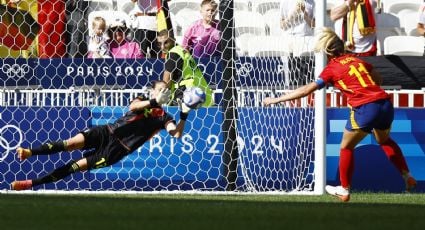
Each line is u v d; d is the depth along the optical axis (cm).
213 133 3894
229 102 3881
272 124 3953
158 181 3884
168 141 3884
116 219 2377
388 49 5078
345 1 4638
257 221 2348
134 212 2591
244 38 4625
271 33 4481
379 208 2897
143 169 3878
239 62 3966
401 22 5266
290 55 4175
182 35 5000
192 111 3881
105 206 2805
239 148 3888
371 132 3594
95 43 4272
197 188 3891
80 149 3616
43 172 3866
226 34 3912
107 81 4028
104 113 3881
